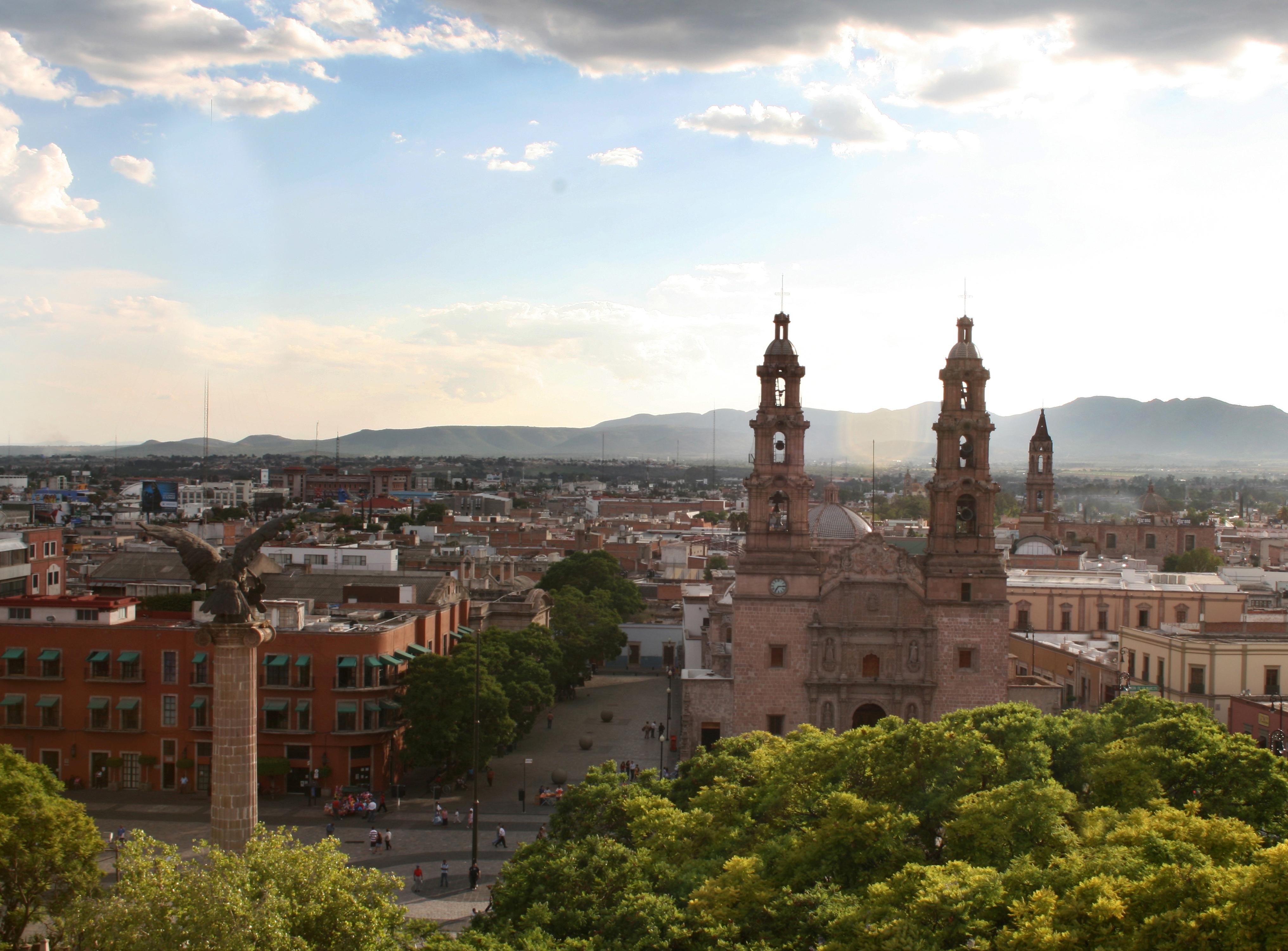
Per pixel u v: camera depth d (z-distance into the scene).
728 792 77.38
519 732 133.50
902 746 76.50
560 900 62.09
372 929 53.78
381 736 115.56
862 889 62.16
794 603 121.81
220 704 60.47
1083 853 57.25
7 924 68.75
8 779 71.44
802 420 123.44
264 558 62.25
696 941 56.38
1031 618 173.62
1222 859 55.97
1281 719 106.12
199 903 50.00
